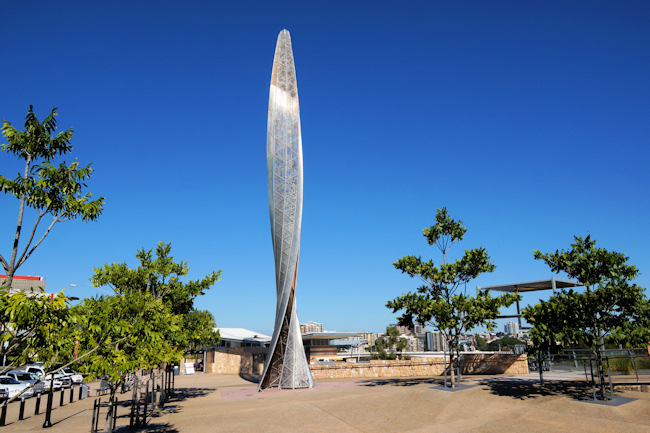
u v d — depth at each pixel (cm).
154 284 2233
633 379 1819
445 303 1861
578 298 1464
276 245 2833
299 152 2931
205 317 2442
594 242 1527
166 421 1570
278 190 2880
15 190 840
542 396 1552
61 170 880
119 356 1021
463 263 1959
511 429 1203
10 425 1559
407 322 2014
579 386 1703
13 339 690
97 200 920
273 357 2673
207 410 1788
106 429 1434
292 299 2742
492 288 2675
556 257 1570
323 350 4925
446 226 2100
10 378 2505
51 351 766
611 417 1240
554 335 1427
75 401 2364
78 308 1008
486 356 2647
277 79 3075
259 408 1734
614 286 1430
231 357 4503
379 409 1573
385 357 6131
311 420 1470
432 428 1275
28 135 893
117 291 2067
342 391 2119
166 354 1466
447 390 1803
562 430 1159
